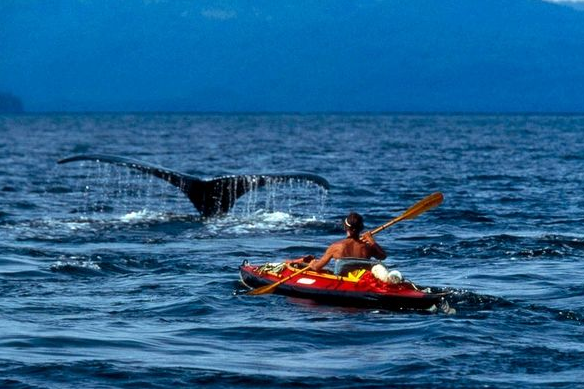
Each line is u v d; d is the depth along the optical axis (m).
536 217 48.38
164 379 19.92
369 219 48.56
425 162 96.25
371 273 26.83
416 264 34.34
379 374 20.36
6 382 19.53
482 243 38.75
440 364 21.00
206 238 40.59
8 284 30.34
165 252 36.84
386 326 24.38
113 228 43.12
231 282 30.64
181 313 26.16
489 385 19.58
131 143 147.25
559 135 184.62
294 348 22.53
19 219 47.66
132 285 30.28
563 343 22.81
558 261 34.84
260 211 49.72
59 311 26.38
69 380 19.73
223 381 19.84
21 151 116.62
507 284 30.56
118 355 21.69
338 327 24.33
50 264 33.88
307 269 27.77
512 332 23.81
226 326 24.50
